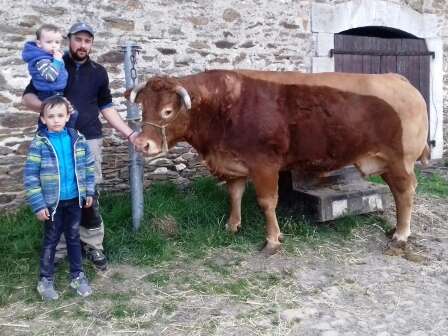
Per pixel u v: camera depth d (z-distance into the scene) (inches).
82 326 127.2
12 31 198.1
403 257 175.5
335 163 174.2
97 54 218.1
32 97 141.0
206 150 173.8
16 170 204.4
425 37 322.3
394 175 175.3
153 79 156.5
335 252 178.1
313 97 167.8
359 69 298.7
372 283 154.7
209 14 243.6
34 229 178.1
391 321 132.3
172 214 195.2
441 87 331.3
